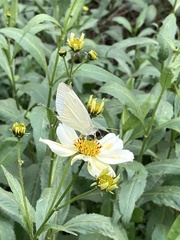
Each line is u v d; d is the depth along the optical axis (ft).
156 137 0.57
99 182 0.40
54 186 0.53
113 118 0.62
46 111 0.56
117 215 0.50
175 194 0.54
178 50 0.56
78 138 0.42
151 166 0.56
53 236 0.53
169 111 0.58
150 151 0.60
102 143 0.43
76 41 0.53
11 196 0.49
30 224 0.44
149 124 0.55
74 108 0.42
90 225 0.46
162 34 0.56
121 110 0.63
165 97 0.61
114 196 0.56
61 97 0.42
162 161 0.56
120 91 0.54
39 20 0.54
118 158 0.42
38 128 0.55
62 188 0.52
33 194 0.59
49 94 0.58
